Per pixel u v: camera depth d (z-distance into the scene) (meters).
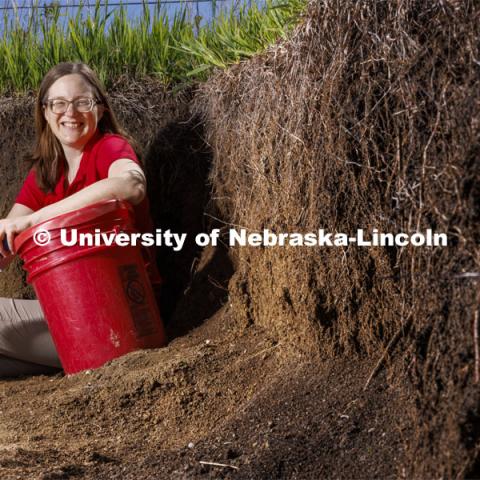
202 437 2.10
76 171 2.99
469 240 1.58
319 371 2.13
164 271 3.35
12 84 3.71
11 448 2.07
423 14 1.89
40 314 3.02
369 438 1.78
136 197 2.76
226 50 3.20
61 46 3.65
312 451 1.80
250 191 2.78
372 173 2.05
